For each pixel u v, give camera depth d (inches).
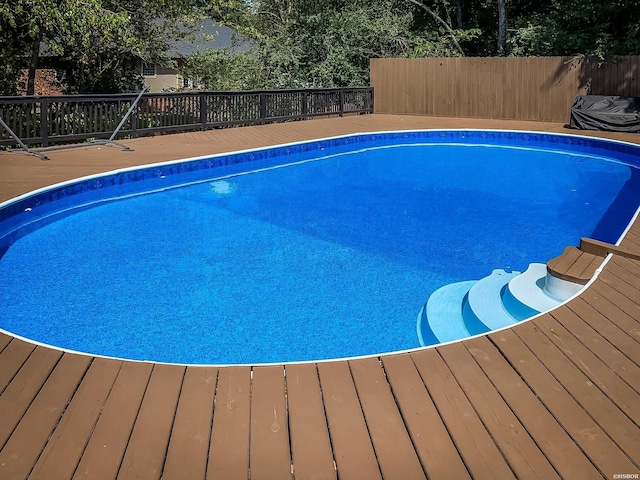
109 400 99.0
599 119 494.9
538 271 198.1
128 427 91.2
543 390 103.7
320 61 733.9
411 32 767.7
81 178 289.6
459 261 225.3
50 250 229.6
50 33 523.2
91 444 86.4
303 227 266.8
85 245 236.4
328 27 718.5
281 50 711.7
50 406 96.5
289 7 790.5
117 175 310.8
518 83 577.3
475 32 738.2
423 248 240.7
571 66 548.4
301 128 502.3
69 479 78.6
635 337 125.9
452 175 382.3
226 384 105.6
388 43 738.8
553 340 124.3
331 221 277.4
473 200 319.9
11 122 359.6
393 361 115.0
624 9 657.6
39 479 78.2
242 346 157.2
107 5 551.2
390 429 92.1
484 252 236.7
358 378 108.3
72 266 213.0
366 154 452.1
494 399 100.9
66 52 578.2
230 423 93.3
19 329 163.8
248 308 180.9
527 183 361.4
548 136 487.8
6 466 80.7
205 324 169.6
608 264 175.6
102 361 113.1
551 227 273.0
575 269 169.9
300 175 378.0
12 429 89.5
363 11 722.2
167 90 759.1
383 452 86.4
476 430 91.8
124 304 182.2
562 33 656.4
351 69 704.4
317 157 435.8
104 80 639.1
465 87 604.4
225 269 213.2
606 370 111.2
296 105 553.6
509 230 267.4
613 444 88.3
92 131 394.3
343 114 614.2
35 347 118.3
